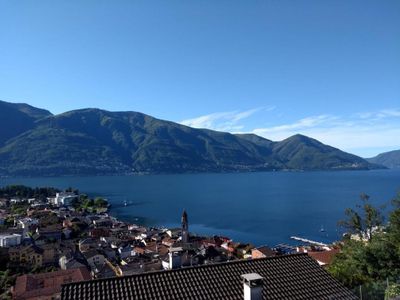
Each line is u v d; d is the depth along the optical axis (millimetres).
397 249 36344
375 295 28406
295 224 198875
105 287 23266
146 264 109625
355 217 54906
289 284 25594
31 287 77500
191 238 155125
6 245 145250
